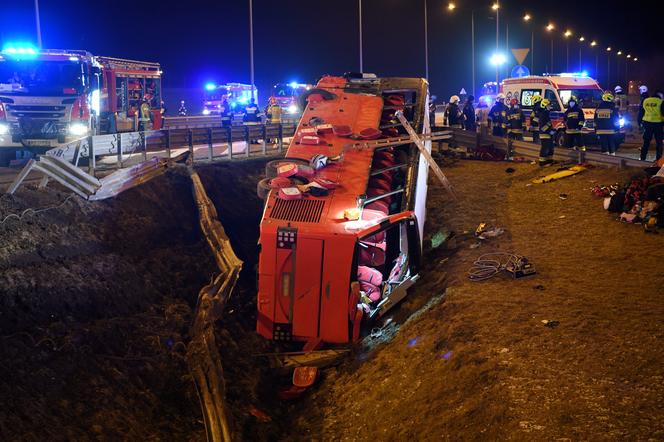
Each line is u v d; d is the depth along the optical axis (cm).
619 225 1259
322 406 871
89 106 2006
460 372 739
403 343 914
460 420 655
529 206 1490
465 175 1927
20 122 1945
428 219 1512
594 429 582
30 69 1953
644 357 700
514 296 931
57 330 898
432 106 2838
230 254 1323
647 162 1655
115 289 1084
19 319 894
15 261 1010
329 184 1093
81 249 1150
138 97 2722
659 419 584
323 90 1394
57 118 1953
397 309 1084
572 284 962
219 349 996
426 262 1252
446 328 865
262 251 1020
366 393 840
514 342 771
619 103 3053
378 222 1034
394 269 1124
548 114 1895
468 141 2298
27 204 1190
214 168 1802
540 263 1077
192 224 1505
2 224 1083
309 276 1008
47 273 1012
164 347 966
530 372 695
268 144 2541
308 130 1244
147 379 886
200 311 1073
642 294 895
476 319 857
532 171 1864
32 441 672
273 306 1026
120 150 1678
